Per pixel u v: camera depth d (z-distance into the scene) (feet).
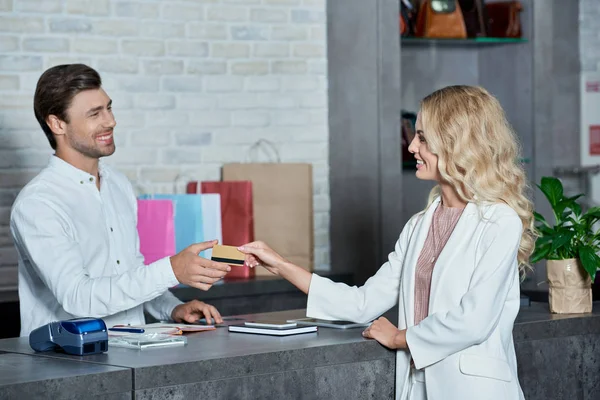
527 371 11.43
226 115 20.11
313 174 20.83
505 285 10.08
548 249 12.37
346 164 20.43
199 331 11.27
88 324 9.66
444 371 10.10
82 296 11.17
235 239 18.76
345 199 20.45
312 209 19.63
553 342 11.68
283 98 20.58
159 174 19.52
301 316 12.48
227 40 20.07
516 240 10.12
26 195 11.90
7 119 18.11
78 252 11.65
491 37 20.95
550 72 21.11
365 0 19.83
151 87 19.39
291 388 9.70
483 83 21.98
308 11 20.71
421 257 10.78
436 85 21.85
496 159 10.52
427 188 21.52
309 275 11.45
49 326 9.81
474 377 10.02
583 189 23.08
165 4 19.45
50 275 11.43
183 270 10.99
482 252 10.19
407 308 10.65
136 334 10.54
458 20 20.57
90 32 18.79
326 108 20.90
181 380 8.92
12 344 10.59
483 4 21.02
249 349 9.73
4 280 18.11
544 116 21.08
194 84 19.79
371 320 11.37
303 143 20.74
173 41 19.56
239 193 18.79
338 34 20.48
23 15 18.21
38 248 11.55
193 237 18.08
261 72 20.40
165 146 19.56
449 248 10.39
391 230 19.93
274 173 19.40
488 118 10.52
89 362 9.14
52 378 8.29
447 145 10.49
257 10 20.31
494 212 10.30
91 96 12.17
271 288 18.07
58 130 12.26
